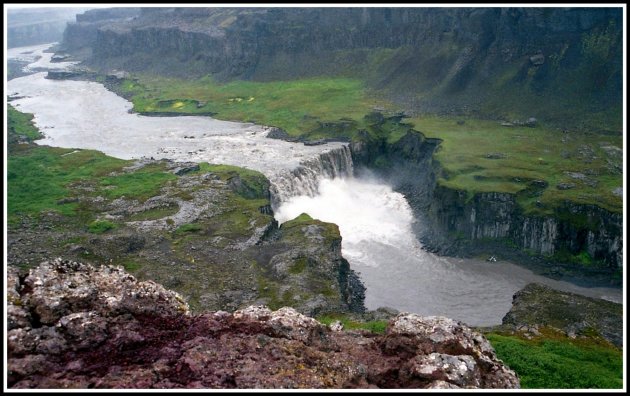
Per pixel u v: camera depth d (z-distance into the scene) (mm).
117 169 119625
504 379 26141
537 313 66688
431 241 101625
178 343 26312
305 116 177625
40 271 29141
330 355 26766
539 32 185500
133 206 96875
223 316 29312
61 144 152000
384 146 149750
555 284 86625
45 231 85562
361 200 125000
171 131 172000
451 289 85062
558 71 175250
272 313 29906
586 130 146250
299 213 115312
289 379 24031
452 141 133500
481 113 168875
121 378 22984
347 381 24922
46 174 114812
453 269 91500
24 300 26984
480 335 29172
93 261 75438
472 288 85250
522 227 96500
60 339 24750
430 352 27047
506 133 144625
